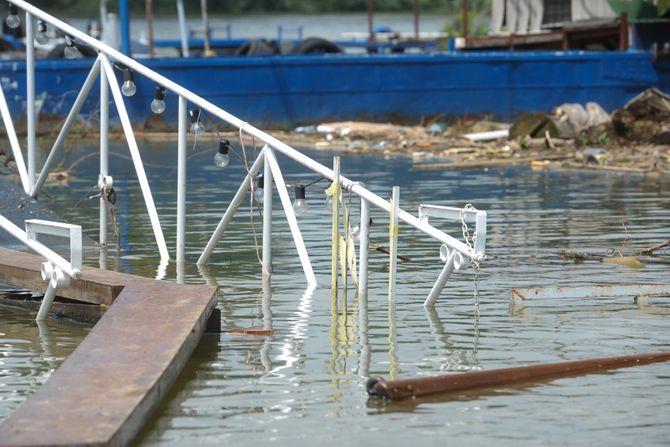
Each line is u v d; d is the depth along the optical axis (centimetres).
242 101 7088
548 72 7381
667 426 1538
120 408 1463
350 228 2412
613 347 1942
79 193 4278
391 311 2227
